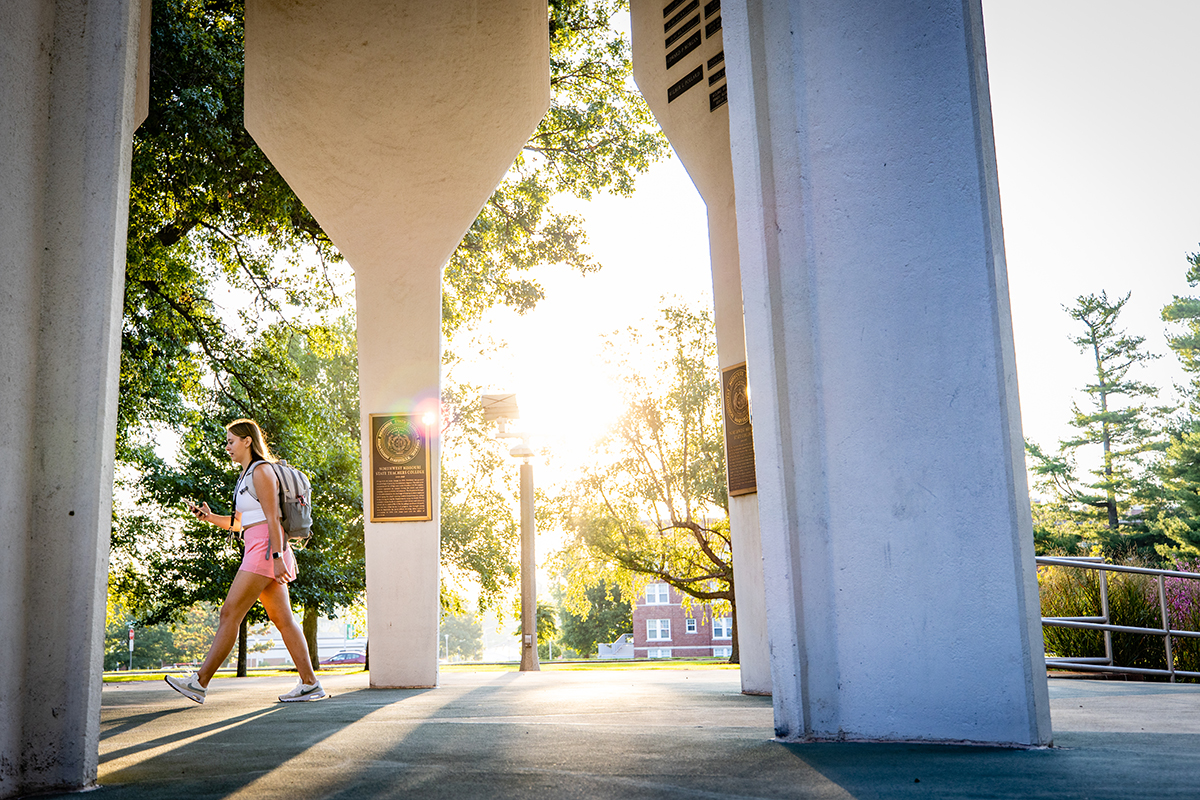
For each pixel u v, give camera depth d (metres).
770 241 4.17
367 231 9.27
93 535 3.22
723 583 33.06
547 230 19.64
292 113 9.36
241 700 7.57
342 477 28.03
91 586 3.19
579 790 2.77
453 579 32.00
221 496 26.94
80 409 3.27
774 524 3.97
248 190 14.34
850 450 3.97
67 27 3.46
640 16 8.73
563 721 4.96
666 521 33.59
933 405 3.83
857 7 4.16
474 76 9.34
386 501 9.09
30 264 3.26
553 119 19.25
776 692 3.92
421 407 9.11
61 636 3.15
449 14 9.35
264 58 9.43
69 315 3.32
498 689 8.41
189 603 27.72
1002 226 3.88
